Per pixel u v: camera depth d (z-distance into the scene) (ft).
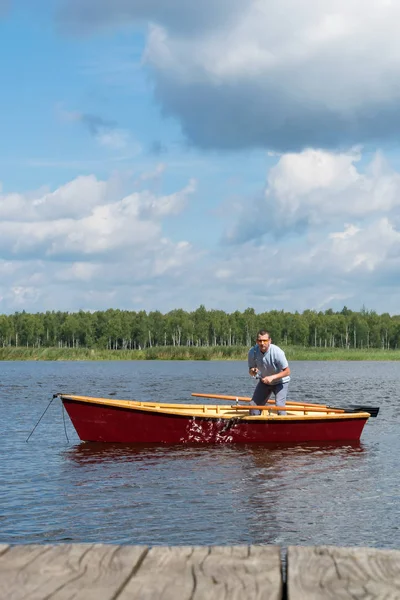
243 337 491.31
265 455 36.88
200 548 7.29
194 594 6.18
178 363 252.01
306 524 22.58
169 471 32.19
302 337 489.67
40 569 6.77
